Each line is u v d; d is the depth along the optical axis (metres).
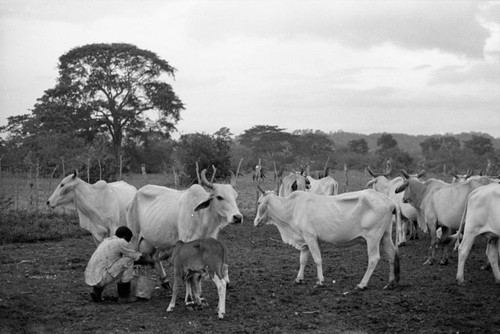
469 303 9.57
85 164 29.34
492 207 10.62
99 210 12.34
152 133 54.62
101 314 9.10
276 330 8.31
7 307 9.34
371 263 10.56
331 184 18.94
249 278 11.80
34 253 14.59
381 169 45.31
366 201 10.52
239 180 42.22
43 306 9.52
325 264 13.29
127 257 9.74
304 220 11.05
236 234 18.20
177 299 10.05
